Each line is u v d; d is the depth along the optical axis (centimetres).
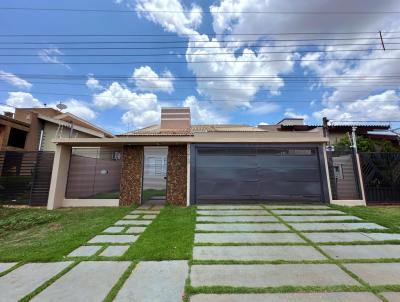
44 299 282
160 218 704
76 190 1032
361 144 1465
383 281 320
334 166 989
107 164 1234
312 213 766
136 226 634
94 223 657
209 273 346
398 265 374
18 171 955
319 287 302
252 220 677
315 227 601
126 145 1023
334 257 407
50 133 1814
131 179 1001
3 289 306
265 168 966
